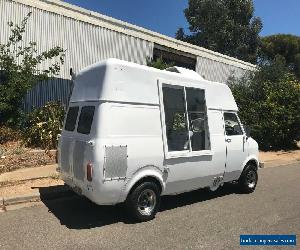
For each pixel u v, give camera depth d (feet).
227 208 25.50
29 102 48.26
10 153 37.63
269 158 52.95
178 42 79.61
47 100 50.39
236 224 22.11
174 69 26.18
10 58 45.14
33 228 20.08
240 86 69.62
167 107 23.88
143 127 21.21
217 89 27.35
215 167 26.09
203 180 25.44
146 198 21.75
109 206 24.44
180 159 23.24
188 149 23.94
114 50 60.03
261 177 38.42
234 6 147.02
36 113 45.16
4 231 19.54
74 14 54.95
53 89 51.31
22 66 46.93
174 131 23.86
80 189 20.72
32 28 49.70
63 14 53.31
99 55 57.67
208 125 25.72
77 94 23.22
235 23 146.92
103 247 17.84
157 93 22.30
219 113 26.99
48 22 51.52
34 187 27.32
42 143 41.68
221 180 27.20
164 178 22.47
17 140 43.73
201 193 29.66
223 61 85.35
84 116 21.31
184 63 76.84
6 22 47.21
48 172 32.09
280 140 64.08
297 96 61.00
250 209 25.50
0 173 31.42
